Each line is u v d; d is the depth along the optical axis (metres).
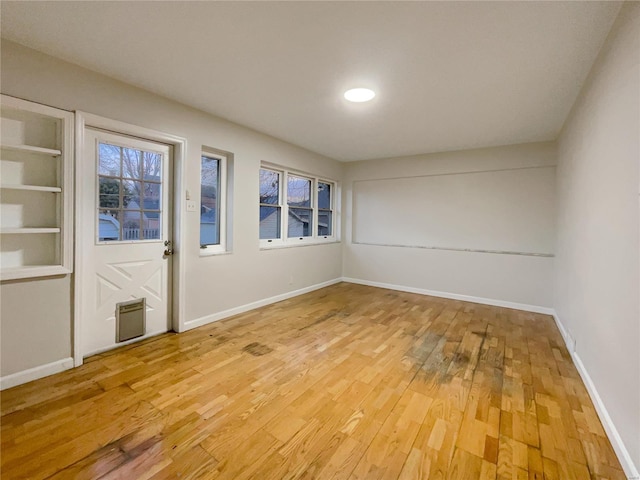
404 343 2.96
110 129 2.53
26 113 2.13
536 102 2.76
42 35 1.91
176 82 2.52
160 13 1.69
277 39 1.91
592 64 2.11
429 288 4.92
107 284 2.62
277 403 1.95
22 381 2.10
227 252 3.56
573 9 1.60
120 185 2.68
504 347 2.90
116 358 2.51
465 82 2.41
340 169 5.66
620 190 1.63
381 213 5.39
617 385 1.61
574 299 2.72
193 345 2.80
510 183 4.29
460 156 4.59
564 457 1.54
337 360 2.57
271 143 4.07
